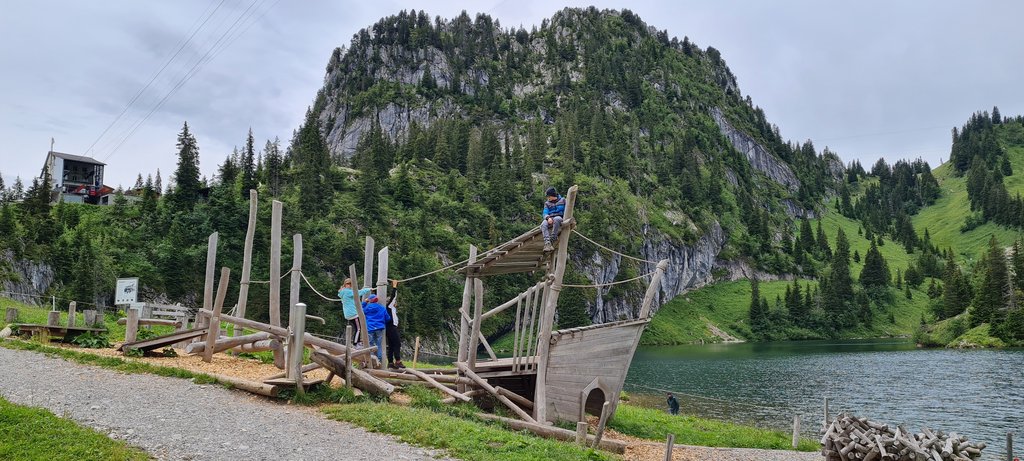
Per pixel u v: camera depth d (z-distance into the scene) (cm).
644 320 2003
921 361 9556
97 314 2348
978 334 13038
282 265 11512
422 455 1079
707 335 19212
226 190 13525
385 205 17462
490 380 1905
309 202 15112
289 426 1188
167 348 1953
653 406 4462
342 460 1011
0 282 7656
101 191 13100
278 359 1805
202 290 10256
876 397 5681
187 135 13388
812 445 2519
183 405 1263
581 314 14050
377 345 1827
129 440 1007
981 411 4831
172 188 13212
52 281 8850
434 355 11106
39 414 1059
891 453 1502
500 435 1264
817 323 19988
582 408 1855
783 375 8031
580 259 18662
